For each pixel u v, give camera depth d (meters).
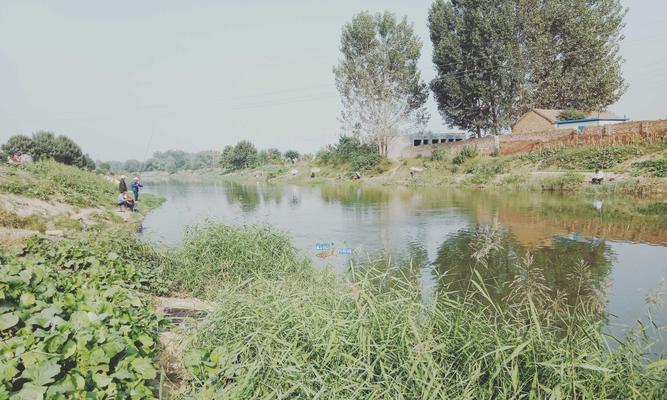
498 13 36.62
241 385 3.41
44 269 5.09
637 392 3.16
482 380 3.56
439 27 42.25
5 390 2.60
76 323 3.57
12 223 12.14
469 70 40.28
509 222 16.27
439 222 17.33
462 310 4.50
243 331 4.06
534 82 39.47
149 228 17.27
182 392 3.70
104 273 6.44
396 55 46.19
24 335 3.29
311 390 3.23
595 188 23.06
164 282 7.74
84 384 2.95
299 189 42.53
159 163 135.25
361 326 3.66
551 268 10.13
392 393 3.31
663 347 5.61
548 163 31.06
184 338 4.47
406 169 45.66
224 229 9.59
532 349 3.55
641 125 27.44
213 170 117.88
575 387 3.25
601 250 11.70
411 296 4.58
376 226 16.92
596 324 4.21
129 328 3.91
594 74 37.81
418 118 49.94
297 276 8.03
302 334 3.88
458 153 42.38
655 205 18.25
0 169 17.11
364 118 50.72
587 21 36.84
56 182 19.33
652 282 8.88
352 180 48.66
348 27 47.03
